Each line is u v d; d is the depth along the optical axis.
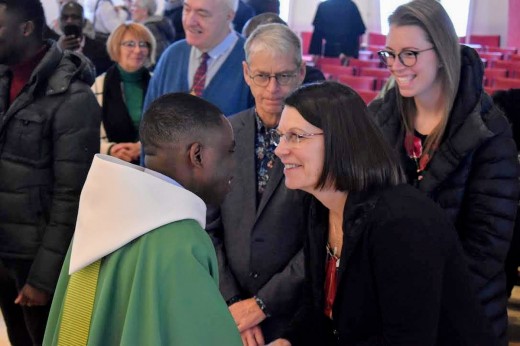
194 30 2.34
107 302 1.07
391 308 1.21
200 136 1.16
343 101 1.29
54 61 1.91
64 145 1.91
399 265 1.19
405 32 1.64
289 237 1.77
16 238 1.98
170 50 2.58
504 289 1.68
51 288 1.96
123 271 1.07
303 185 1.32
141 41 3.03
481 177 1.64
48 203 1.97
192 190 1.18
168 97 1.21
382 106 1.86
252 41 1.83
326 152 1.28
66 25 4.20
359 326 1.31
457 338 1.29
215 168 1.19
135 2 5.30
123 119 3.01
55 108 1.91
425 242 1.19
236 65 2.40
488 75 6.52
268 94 1.79
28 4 1.85
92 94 2.00
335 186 1.30
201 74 2.43
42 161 1.94
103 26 6.41
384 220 1.22
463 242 1.67
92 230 1.10
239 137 1.85
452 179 1.66
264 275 1.79
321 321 1.47
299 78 1.84
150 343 1.02
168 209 1.09
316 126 1.28
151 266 1.05
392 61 1.69
